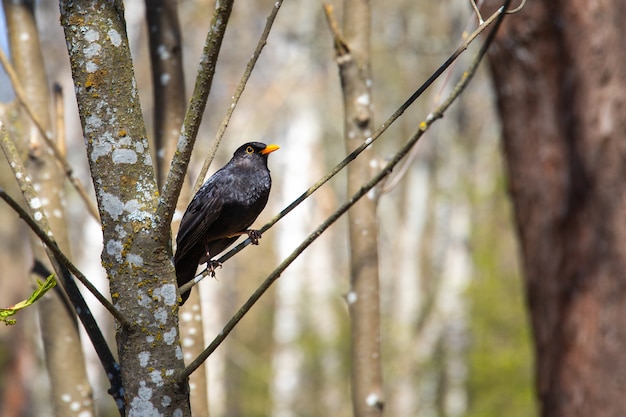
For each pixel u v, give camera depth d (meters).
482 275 27.05
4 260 26.27
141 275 4.87
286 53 29.48
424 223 34.16
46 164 7.38
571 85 11.00
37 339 28.00
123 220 4.90
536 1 10.99
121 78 4.98
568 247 11.05
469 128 34.78
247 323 36.97
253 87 30.86
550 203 11.25
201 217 8.32
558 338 11.10
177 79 7.54
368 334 7.56
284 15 29.50
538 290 11.46
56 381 7.05
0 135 5.45
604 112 10.81
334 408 29.73
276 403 29.28
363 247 7.64
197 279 5.32
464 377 29.75
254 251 37.00
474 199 30.56
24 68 7.65
